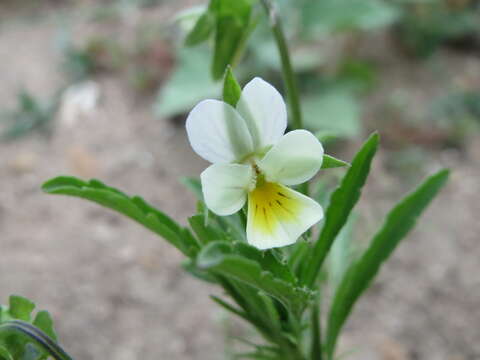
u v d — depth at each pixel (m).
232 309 0.08
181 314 0.15
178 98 0.20
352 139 0.20
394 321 0.14
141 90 0.23
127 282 0.15
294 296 0.06
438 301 0.15
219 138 0.06
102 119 0.22
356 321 0.14
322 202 0.09
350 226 0.10
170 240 0.07
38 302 0.15
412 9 0.25
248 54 0.22
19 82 0.24
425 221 0.17
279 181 0.06
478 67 0.24
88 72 0.24
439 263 0.16
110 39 0.25
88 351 0.14
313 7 0.22
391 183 0.18
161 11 0.27
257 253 0.06
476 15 0.25
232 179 0.06
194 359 0.14
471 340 0.14
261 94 0.06
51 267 0.16
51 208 0.18
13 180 0.19
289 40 0.22
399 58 0.24
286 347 0.08
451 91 0.22
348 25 0.22
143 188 0.19
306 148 0.06
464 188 0.18
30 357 0.07
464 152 0.19
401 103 0.21
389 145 0.20
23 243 0.17
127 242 0.17
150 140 0.21
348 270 0.09
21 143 0.21
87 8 0.29
